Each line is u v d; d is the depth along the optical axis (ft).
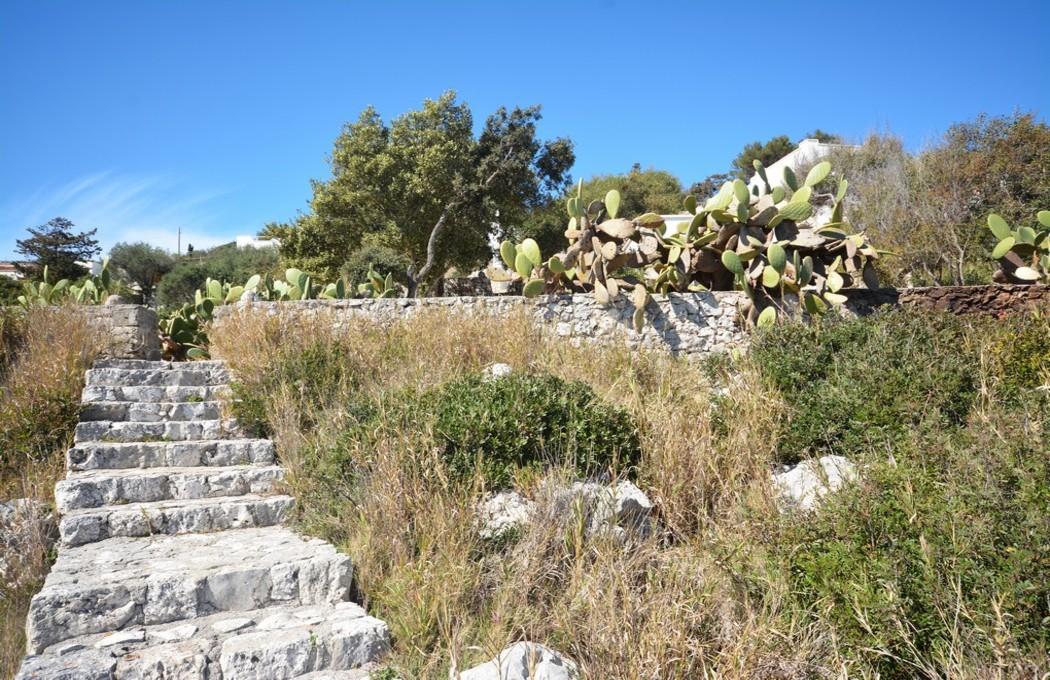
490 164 84.48
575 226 34.88
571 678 11.19
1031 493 11.97
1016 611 10.79
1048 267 34.40
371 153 84.38
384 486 15.65
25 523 15.87
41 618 12.35
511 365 25.38
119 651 11.93
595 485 16.38
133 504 17.53
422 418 17.75
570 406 18.95
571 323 31.96
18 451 19.67
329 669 12.35
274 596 14.03
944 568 11.63
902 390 20.12
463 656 12.32
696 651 11.10
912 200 61.98
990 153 62.69
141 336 30.86
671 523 16.72
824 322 25.38
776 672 10.92
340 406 20.59
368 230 85.81
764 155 157.69
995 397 19.27
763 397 21.16
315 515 17.16
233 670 11.81
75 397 22.00
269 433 21.79
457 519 15.03
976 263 57.41
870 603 11.57
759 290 31.76
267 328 25.46
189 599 13.34
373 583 14.62
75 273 120.78
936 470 14.34
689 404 21.47
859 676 11.32
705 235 32.32
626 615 11.74
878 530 12.91
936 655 10.96
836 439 19.86
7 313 27.17
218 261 116.78
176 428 21.27
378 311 31.99
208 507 17.13
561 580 14.15
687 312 31.91
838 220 32.86
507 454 17.58
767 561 13.55
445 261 88.84
